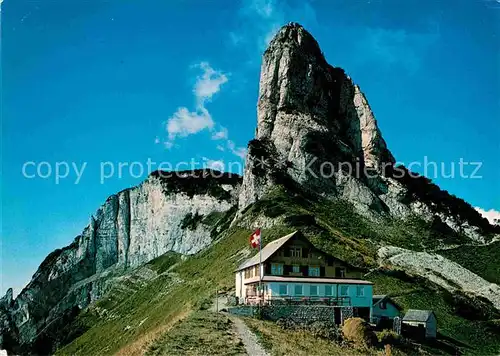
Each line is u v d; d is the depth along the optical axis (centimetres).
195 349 4441
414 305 9781
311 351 4816
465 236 19612
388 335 6172
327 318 6606
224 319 5959
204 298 9312
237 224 17688
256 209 17075
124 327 14725
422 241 18262
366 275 10994
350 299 7144
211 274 13238
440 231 19300
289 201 17125
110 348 12650
